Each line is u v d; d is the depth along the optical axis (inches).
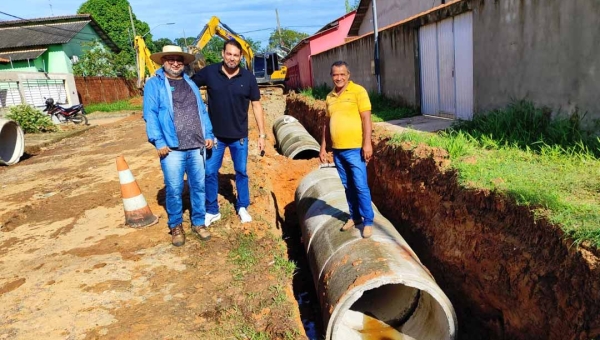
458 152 232.1
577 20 229.9
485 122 282.5
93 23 1477.6
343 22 1128.8
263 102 989.8
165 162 201.9
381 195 306.8
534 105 270.5
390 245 186.5
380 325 206.5
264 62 1171.3
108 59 1406.3
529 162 213.0
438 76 404.5
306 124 654.5
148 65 873.5
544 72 259.1
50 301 170.7
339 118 179.5
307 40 1116.5
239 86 212.2
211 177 226.8
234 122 217.0
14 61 1218.0
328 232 212.2
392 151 285.9
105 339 147.1
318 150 432.5
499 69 301.6
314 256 211.0
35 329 153.6
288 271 196.9
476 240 190.9
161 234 228.5
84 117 839.1
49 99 820.0
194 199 217.3
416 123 383.6
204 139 208.7
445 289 216.5
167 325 154.2
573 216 149.8
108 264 198.7
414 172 253.0
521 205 167.8
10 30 1346.0
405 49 460.8
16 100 839.7
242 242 214.8
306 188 279.9
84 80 1193.4
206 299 169.5
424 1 630.5
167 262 198.7
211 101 215.5
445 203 216.4
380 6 815.1
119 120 891.4
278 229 265.9
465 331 201.6
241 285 178.5
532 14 263.6
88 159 446.9
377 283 162.2
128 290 176.7
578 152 216.4
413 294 208.5
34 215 274.1
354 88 178.4
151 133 193.8
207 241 217.5
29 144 561.9
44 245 224.7
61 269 196.2
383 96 531.2
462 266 201.8
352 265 175.8
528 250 159.8
